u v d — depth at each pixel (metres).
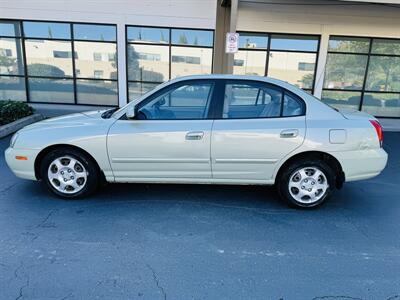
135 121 3.74
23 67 11.37
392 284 2.54
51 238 3.07
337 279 2.58
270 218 3.62
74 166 3.86
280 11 10.55
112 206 3.80
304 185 3.83
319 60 11.04
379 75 11.36
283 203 4.04
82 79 11.46
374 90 11.50
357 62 11.21
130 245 2.99
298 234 3.29
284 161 3.74
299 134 3.65
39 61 11.31
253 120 3.72
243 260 2.81
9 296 2.30
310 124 3.70
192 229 3.32
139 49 11.07
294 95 3.77
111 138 3.70
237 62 11.09
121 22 10.72
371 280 2.58
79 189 3.90
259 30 10.73
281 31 10.74
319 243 3.12
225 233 3.26
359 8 10.52
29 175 3.87
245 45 10.94
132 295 2.35
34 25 10.88
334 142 3.66
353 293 2.42
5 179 4.57
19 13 10.66
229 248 2.99
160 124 3.71
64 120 4.05
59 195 3.92
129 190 4.30
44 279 2.49
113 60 11.24
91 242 3.02
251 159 3.71
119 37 10.84
